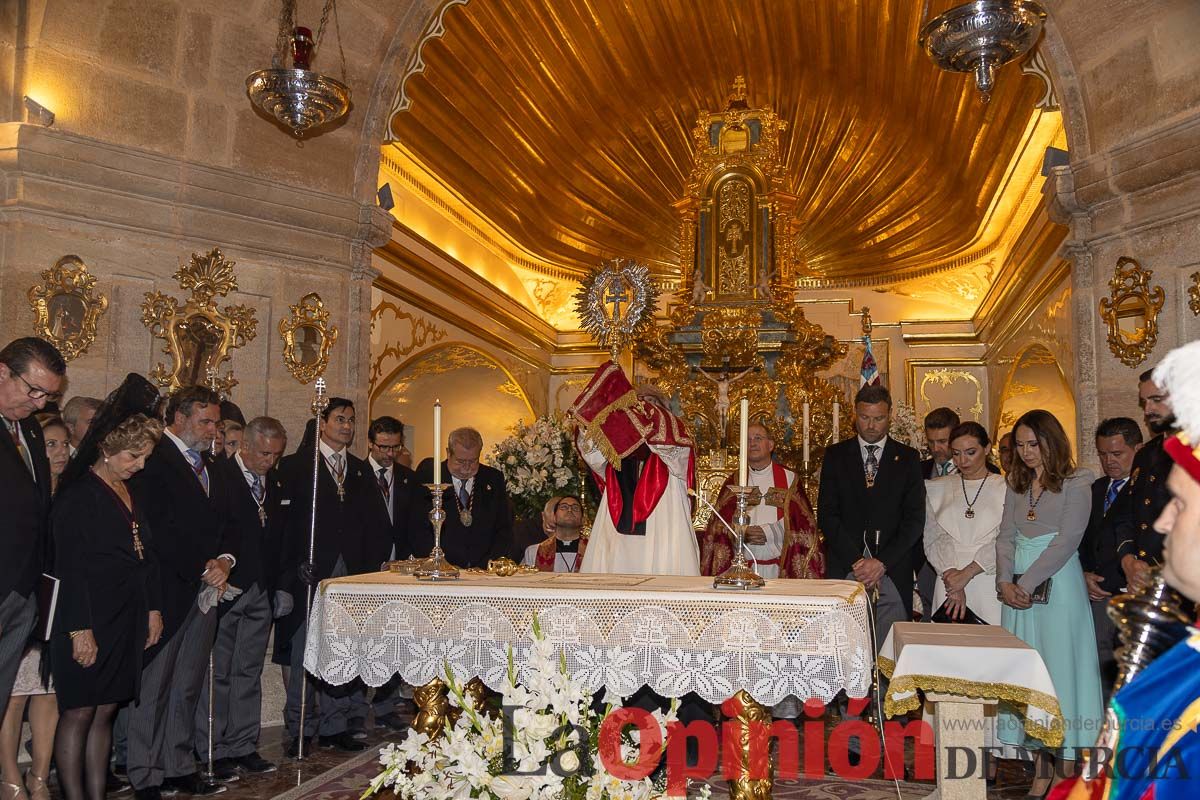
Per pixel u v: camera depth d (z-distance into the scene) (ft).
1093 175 20.03
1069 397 36.29
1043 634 14.53
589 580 13.57
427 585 12.76
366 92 23.35
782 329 31.07
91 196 19.10
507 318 42.09
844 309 43.24
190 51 20.59
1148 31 19.04
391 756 9.33
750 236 32.83
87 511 13.21
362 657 12.70
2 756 13.78
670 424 15.97
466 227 39.78
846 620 11.69
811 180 41.65
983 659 10.91
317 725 18.33
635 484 15.97
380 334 31.99
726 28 36.04
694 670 11.77
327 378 22.44
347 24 22.71
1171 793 4.63
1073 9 20.18
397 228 32.40
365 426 23.27
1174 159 18.38
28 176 18.34
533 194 41.83
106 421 13.80
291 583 17.58
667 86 39.09
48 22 18.83
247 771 16.29
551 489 24.38
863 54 35.04
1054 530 14.70
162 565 14.89
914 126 37.45
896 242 41.63
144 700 14.75
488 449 47.06
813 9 34.01
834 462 18.56
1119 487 16.21
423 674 12.46
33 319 18.33
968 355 42.27
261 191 21.29
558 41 34.99
